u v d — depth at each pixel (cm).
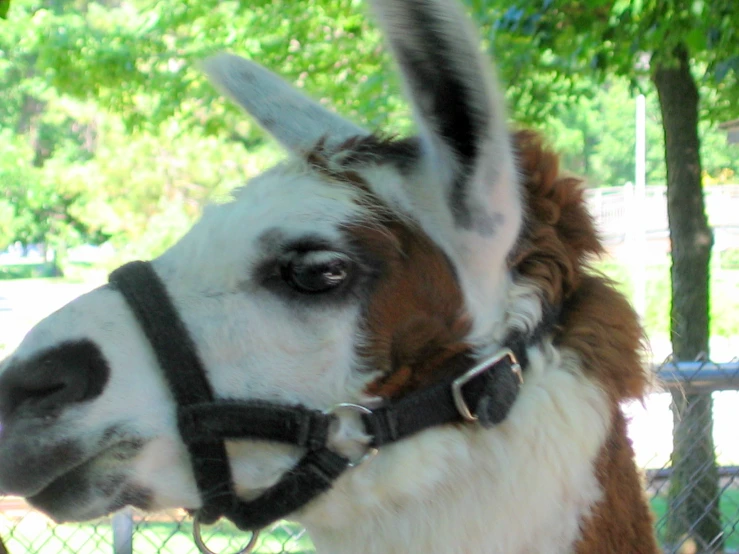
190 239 206
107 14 1105
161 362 192
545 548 200
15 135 2153
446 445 198
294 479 197
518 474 198
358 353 194
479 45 185
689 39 543
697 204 604
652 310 1188
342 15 724
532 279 208
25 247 2531
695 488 433
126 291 198
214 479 195
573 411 202
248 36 745
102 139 1658
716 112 771
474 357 199
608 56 606
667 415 463
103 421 188
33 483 187
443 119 197
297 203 199
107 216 1560
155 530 479
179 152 1464
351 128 252
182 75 750
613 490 213
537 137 232
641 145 1888
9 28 951
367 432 195
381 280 195
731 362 373
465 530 198
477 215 198
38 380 188
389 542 202
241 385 193
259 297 195
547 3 548
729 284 1612
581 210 226
